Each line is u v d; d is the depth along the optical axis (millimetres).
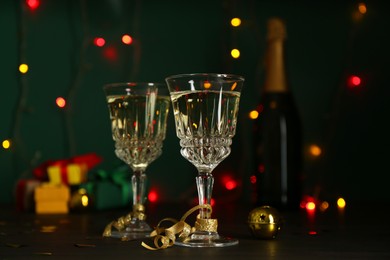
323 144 1423
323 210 1210
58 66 1458
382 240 831
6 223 1033
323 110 1430
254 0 1449
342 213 1150
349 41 1433
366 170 1417
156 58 1459
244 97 1435
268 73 1271
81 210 1170
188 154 793
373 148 1418
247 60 1441
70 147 1450
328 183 1417
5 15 1462
